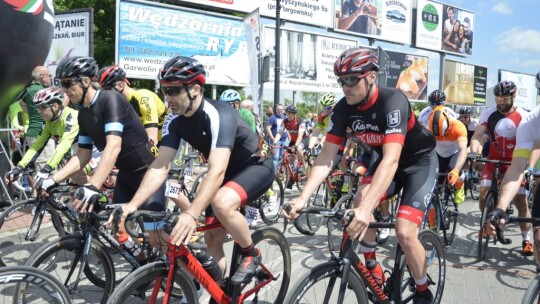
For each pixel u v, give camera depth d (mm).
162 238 2910
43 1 4504
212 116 2375
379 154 2895
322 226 5781
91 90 2891
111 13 16797
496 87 4645
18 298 2322
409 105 2621
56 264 2748
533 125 2619
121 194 3326
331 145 2695
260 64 9750
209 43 11359
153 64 10398
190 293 2412
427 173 2842
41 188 2963
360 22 19234
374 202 2234
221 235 2904
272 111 11117
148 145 3223
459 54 26250
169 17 10547
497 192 4586
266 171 2732
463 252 4875
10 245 3641
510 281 4000
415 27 23109
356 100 2500
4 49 4078
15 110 6270
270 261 3090
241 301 2709
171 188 2721
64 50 8727
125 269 3748
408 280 2941
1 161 5707
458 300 3535
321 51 17031
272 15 15070
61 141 3740
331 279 2316
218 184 2277
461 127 4840
